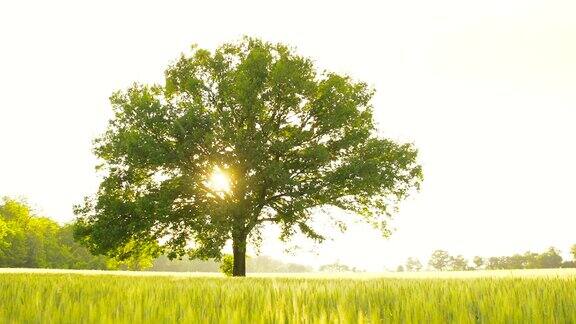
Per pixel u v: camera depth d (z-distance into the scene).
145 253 29.59
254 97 26.23
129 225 24.55
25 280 7.45
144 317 2.17
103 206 25.62
